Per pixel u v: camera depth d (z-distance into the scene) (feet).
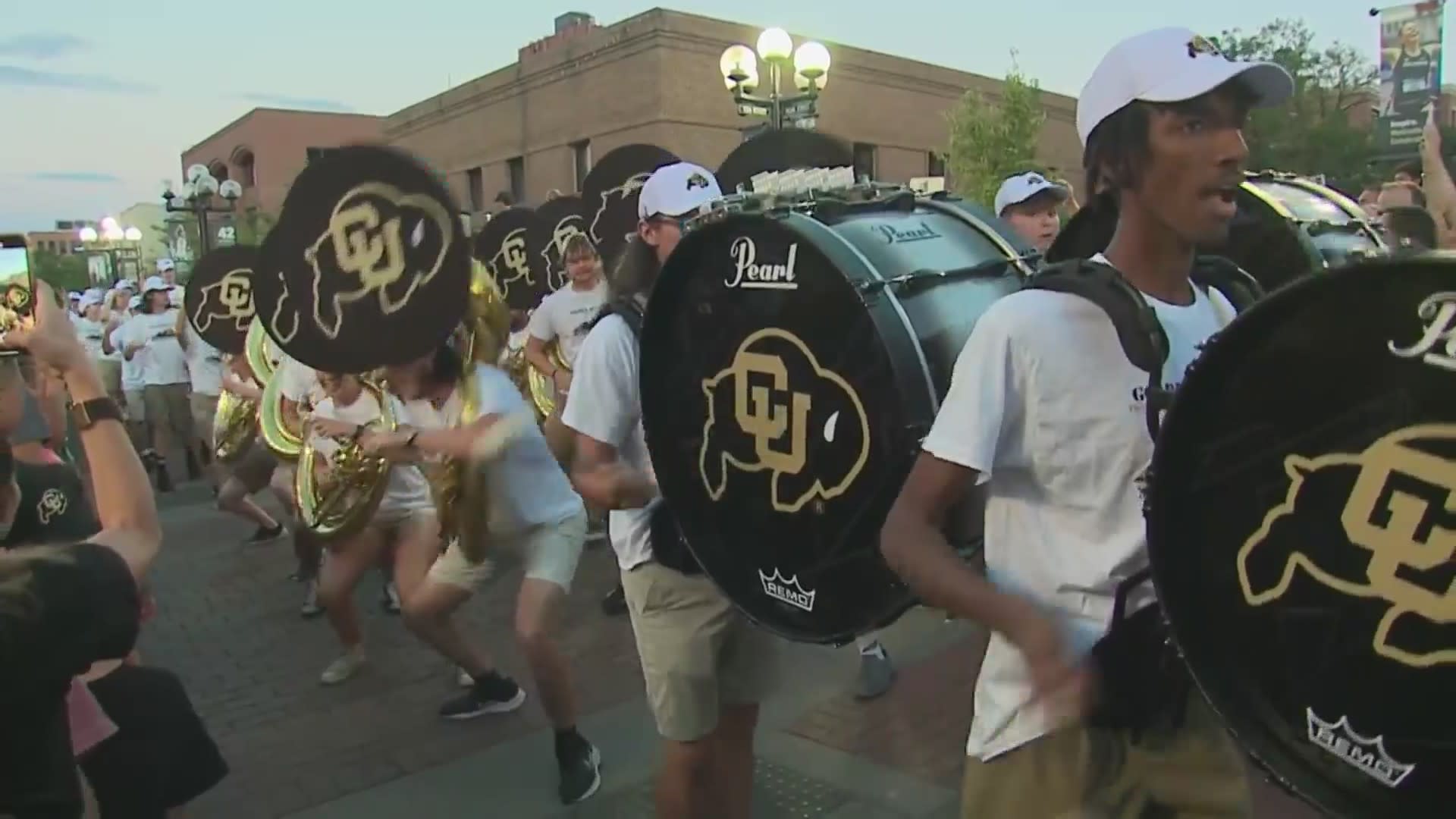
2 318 5.70
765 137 17.94
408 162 9.42
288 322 10.19
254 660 16.83
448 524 12.13
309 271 10.03
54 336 5.78
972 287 6.66
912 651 15.24
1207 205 5.02
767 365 6.79
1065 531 5.17
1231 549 4.30
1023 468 5.26
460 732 13.57
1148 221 5.24
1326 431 3.93
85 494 8.00
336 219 9.86
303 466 14.60
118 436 5.98
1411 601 3.78
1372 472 3.82
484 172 84.02
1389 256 3.55
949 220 7.36
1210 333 5.36
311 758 13.11
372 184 9.65
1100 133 5.25
